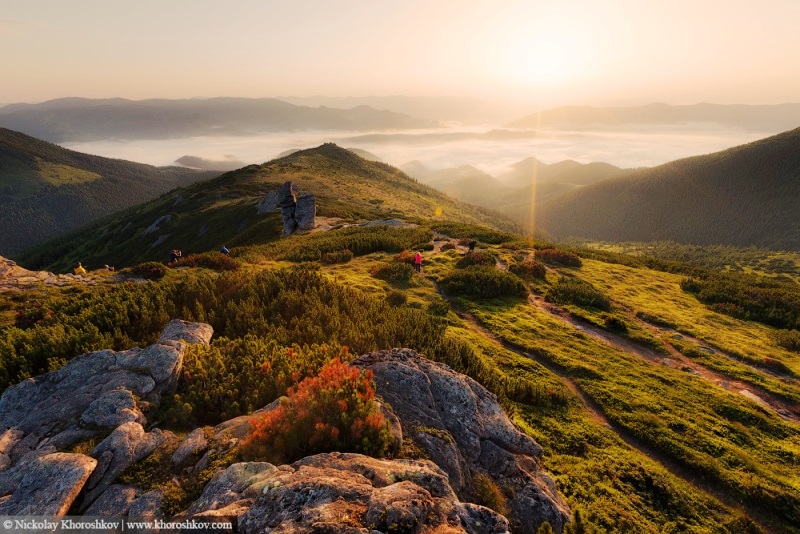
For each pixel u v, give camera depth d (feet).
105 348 42.96
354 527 17.83
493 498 28.43
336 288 74.84
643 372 64.85
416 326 63.72
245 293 67.62
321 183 490.08
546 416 50.78
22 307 70.08
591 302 92.84
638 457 45.21
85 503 22.50
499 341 71.82
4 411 30.53
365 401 29.55
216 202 390.42
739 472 44.29
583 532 25.70
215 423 32.42
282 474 22.43
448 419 34.96
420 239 148.56
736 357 74.59
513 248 142.20
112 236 459.73
